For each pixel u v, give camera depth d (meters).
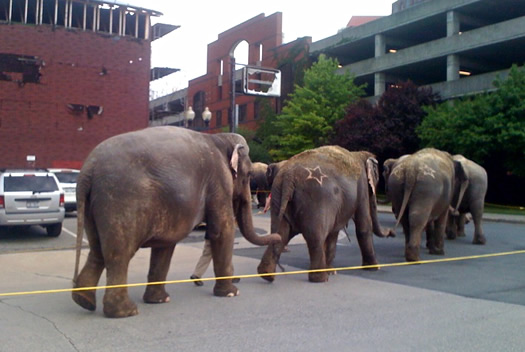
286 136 41.41
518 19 33.41
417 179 10.99
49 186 14.48
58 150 30.86
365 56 50.78
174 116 63.50
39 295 7.78
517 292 8.16
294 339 5.70
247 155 7.77
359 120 35.12
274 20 52.56
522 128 26.78
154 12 32.88
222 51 58.62
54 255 11.59
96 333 5.84
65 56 30.95
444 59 38.84
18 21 32.34
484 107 28.47
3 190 13.92
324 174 8.61
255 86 32.47
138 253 11.90
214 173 7.07
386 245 14.31
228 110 57.00
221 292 7.64
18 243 13.73
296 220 8.70
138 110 32.78
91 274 6.39
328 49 47.81
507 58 39.28
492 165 32.22
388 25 42.56
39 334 5.81
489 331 6.06
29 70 30.19
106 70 31.91
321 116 39.00
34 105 30.33
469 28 41.16
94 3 31.47
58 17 32.94
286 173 8.63
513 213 27.09
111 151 6.14
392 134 33.75
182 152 6.55
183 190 6.39
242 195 7.79
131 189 6.00
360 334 5.89
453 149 30.45
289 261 11.31
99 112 31.70
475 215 14.48
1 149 29.61
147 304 7.17
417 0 52.53
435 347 5.46
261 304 7.24
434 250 12.28
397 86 36.84
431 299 7.63
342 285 8.55
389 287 8.44
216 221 7.15
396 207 11.78
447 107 31.77
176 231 6.52
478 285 8.67
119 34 32.31
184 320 6.41
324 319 6.50
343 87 39.50
